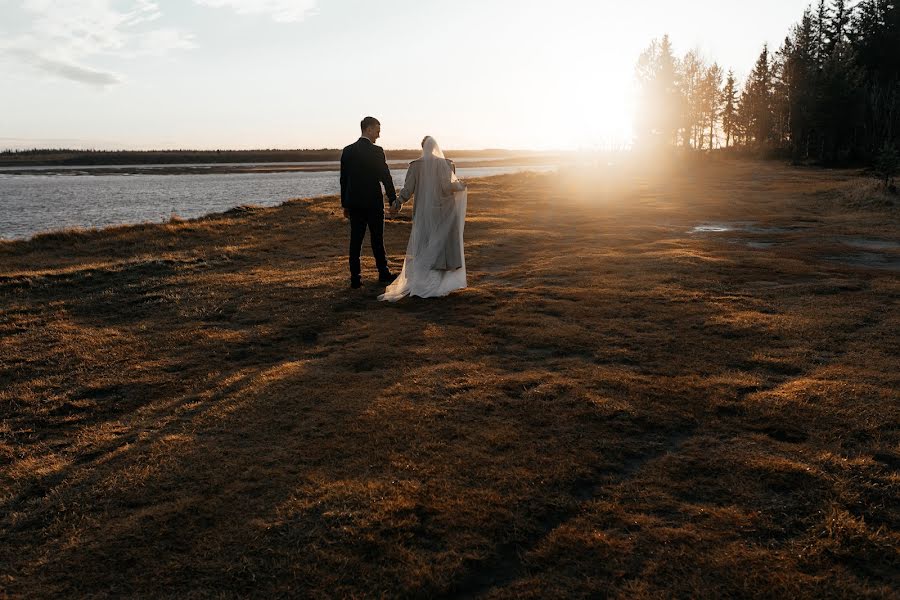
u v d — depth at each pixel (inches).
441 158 265.7
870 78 2158.0
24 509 112.3
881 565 89.7
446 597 86.7
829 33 2468.0
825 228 513.7
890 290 261.7
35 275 340.5
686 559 92.0
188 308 261.9
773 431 133.3
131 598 87.4
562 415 142.9
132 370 186.2
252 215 637.9
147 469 123.3
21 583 91.0
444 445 129.7
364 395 158.4
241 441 135.1
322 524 103.0
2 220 875.4
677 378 164.7
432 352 192.1
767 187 1002.7
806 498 107.1
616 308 240.2
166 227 539.5
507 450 127.2
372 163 277.4
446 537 99.0
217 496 112.9
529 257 379.2
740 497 108.3
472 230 510.3
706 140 2945.4
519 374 170.1
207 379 177.2
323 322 232.2
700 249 386.3
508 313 236.4
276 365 187.6
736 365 175.3
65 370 187.3
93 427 147.3
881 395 147.9
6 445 139.3
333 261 378.6
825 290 264.8
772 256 361.4
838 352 183.8
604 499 109.0
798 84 2321.6
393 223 568.4
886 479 112.0
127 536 101.7
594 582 87.9
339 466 122.6
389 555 94.5
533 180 1184.2
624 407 145.4
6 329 234.1
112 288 307.9
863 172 1296.8
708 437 131.4
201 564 94.0
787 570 88.9
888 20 2253.9
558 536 98.3
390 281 301.7
